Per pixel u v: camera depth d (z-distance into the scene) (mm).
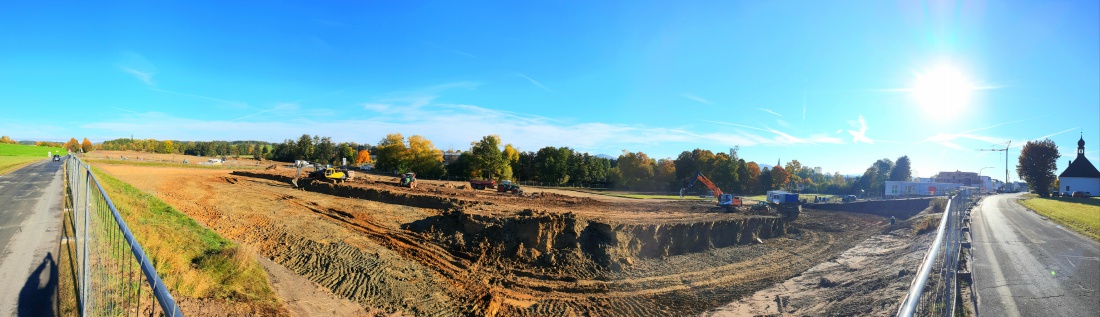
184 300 10109
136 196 23250
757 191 90750
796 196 53688
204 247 15055
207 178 53156
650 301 17812
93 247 11602
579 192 69188
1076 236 24453
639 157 92375
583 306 17203
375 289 15945
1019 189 124750
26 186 28266
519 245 22391
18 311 8445
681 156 87000
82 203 17625
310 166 94375
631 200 55219
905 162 117750
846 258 25578
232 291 11852
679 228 26406
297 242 21109
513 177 89938
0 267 10805
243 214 27609
